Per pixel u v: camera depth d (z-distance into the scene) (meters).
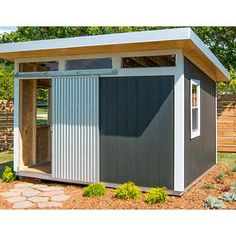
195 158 7.48
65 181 7.28
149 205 5.79
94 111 6.95
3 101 12.88
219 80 11.02
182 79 6.20
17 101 7.89
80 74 7.03
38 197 6.36
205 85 8.78
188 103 6.77
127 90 6.66
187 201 6.04
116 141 6.80
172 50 6.24
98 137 6.93
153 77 6.43
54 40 6.37
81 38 6.15
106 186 6.90
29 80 8.35
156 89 6.42
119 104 6.74
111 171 6.86
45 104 9.85
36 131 8.93
